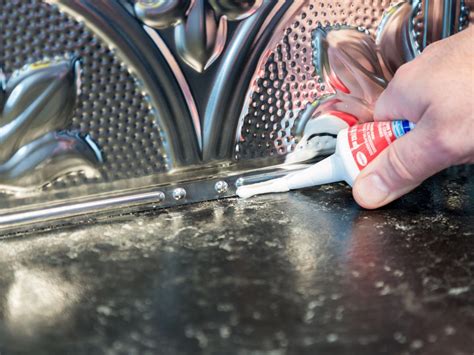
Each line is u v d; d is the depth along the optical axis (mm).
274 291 522
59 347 447
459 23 839
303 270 562
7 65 631
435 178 828
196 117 736
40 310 500
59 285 542
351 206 729
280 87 776
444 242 620
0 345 452
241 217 700
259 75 758
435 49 660
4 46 625
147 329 466
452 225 665
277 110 785
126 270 568
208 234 652
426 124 625
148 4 667
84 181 701
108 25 661
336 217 694
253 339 450
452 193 769
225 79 737
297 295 515
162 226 676
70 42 653
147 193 718
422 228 657
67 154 681
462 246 609
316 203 740
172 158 738
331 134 828
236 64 737
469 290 522
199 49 708
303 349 438
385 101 693
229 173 770
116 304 506
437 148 625
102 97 685
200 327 468
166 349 439
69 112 672
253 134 780
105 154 704
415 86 640
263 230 659
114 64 680
